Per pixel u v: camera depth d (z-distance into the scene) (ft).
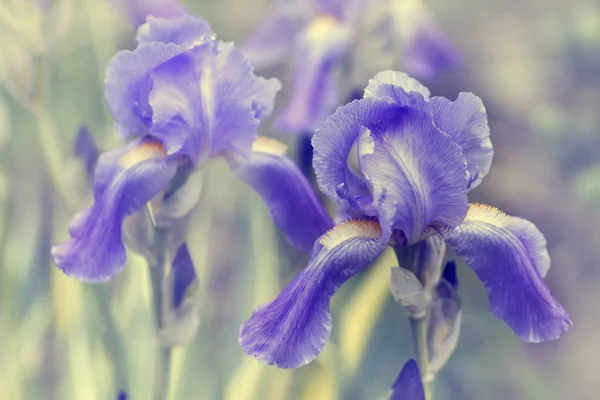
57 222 2.56
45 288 2.64
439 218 1.93
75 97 3.00
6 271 2.49
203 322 2.50
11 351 2.49
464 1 5.75
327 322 1.89
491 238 1.94
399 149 1.91
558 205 4.81
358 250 1.93
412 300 1.95
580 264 4.69
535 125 4.33
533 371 3.91
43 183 3.15
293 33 3.28
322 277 1.91
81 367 2.41
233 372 2.50
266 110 2.12
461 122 1.95
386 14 3.08
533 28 5.51
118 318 2.36
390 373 2.70
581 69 4.22
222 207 3.40
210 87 2.04
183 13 2.47
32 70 2.32
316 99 2.90
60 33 2.39
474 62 5.48
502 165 5.03
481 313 3.85
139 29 2.10
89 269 1.95
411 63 3.29
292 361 1.85
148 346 2.40
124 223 2.04
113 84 2.06
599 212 4.33
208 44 2.04
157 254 2.05
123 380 2.32
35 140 3.20
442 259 1.96
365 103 1.91
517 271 1.93
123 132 2.08
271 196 2.11
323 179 1.94
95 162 2.26
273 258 2.45
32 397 2.57
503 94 5.28
